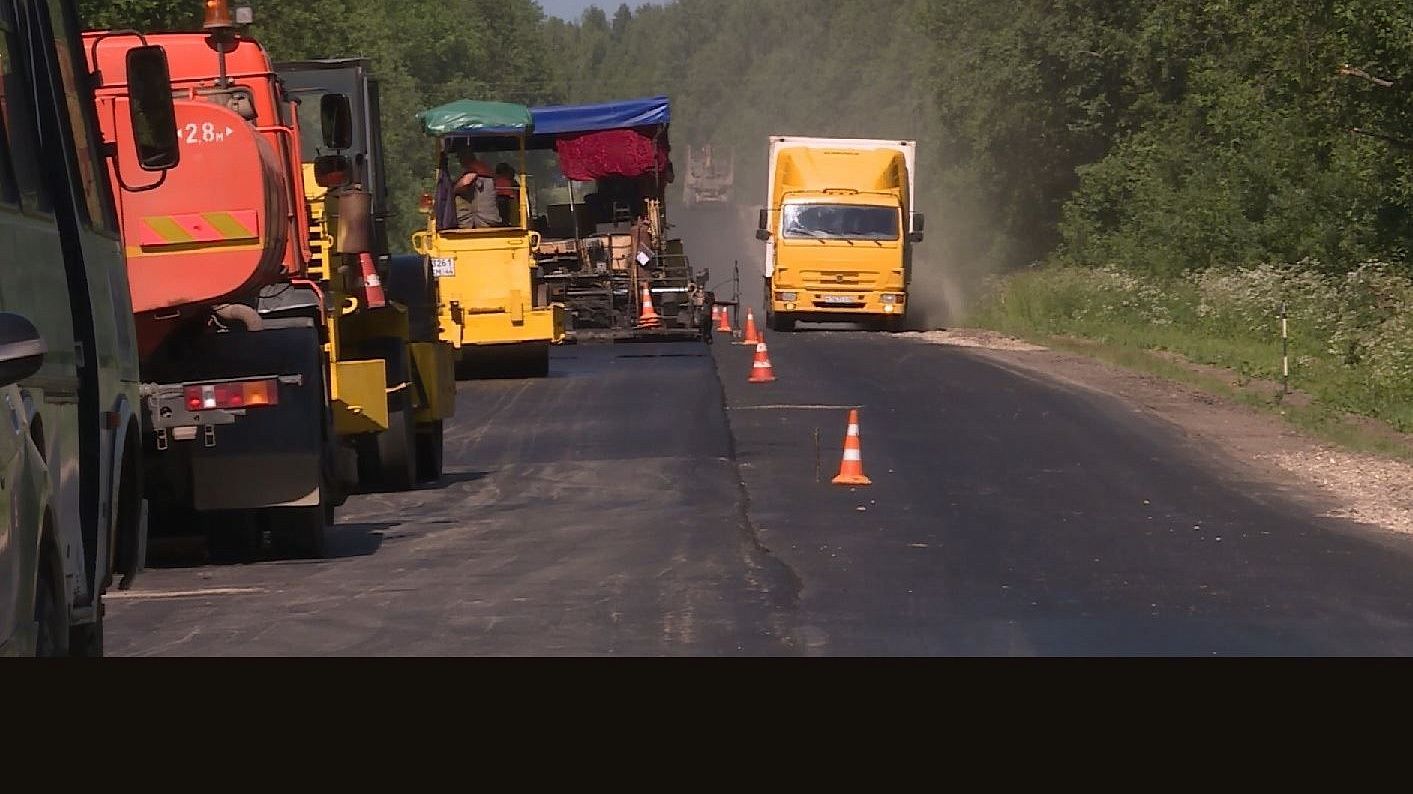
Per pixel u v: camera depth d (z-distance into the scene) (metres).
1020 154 117.19
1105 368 62.09
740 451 39.06
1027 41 113.31
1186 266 89.56
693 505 31.20
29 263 13.48
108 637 19.78
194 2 69.38
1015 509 30.67
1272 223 80.81
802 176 89.62
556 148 78.88
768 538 27.45
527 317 60.34
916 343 77.12
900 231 88.12
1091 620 21.08
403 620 20.84
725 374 59.56
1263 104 79.50
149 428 24.72
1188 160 97.50
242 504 25.61
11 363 9.95
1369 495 33.62
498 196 61.34
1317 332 67.12
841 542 27.02
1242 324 72.88
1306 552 26.81
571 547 26.95
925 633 20.12
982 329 92.00
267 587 23.70
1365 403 49.31
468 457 40.47
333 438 27.98
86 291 15.47
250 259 24.94
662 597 22.36
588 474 36.28
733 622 20.67
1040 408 47.91
